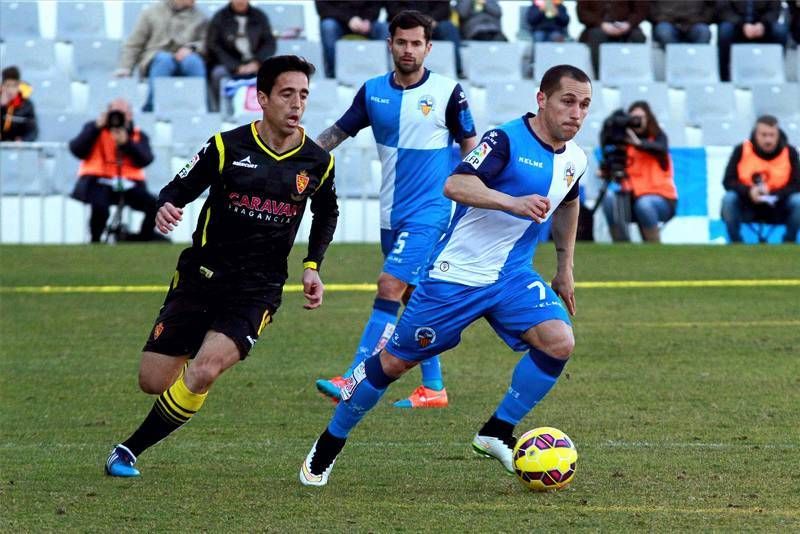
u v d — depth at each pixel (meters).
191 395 16.61
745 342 29.27
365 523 14.48
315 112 50.28
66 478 16.94
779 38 56.22
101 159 44.28
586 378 25.06
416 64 23.27
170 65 50.31
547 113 16.36
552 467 15.93
